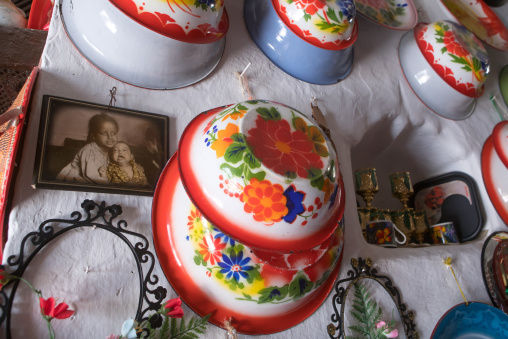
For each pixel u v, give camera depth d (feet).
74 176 2.29
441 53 4.07
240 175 2.19
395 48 4.34
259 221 2.19
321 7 3.24
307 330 2.66
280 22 3.31
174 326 2.19
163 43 2.60
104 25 2.53
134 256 2.33
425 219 3.99
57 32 2.64
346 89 3.76
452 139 4.25
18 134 2.13
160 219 2.46
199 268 2.35
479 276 3.57
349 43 3.45
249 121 2.37
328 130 3.31
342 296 2.88
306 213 2.27
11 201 2.14
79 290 2.15
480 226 3.95
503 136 4.04
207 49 2.92
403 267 3.27
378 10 4.25
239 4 3.54
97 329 2.12
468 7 5.38
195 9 2.56
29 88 2.33
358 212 3.56
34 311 2.01
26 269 2.06
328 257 2.70
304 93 3.49
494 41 5.10
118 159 2.47
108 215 2.35
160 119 2.73
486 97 4.83
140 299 2.26
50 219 2.18
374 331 2.81
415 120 4.12
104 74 2.67
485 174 4.09
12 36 2.80
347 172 3.47
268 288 2.38
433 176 4.63
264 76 3.34
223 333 2.40
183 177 2.29
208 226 2.33
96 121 2.50
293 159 2.35
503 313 3.16
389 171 4.83
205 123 2.56
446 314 3.16
